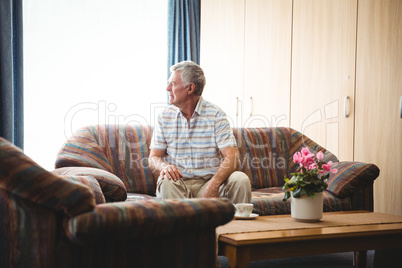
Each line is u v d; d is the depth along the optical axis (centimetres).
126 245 137
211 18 461
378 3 327
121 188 219
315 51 365
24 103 369
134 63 423
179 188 241
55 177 128
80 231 122
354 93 339
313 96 366
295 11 380
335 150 351
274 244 166
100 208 129
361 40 336
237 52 434
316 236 169
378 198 329
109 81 410
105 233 126
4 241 146
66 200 124
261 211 249
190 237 148
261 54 410
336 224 192
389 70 321
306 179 196
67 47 388
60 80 385
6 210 143
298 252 169
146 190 275
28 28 370
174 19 444
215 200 150
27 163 128
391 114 320
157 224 134
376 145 327
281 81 391
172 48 442
